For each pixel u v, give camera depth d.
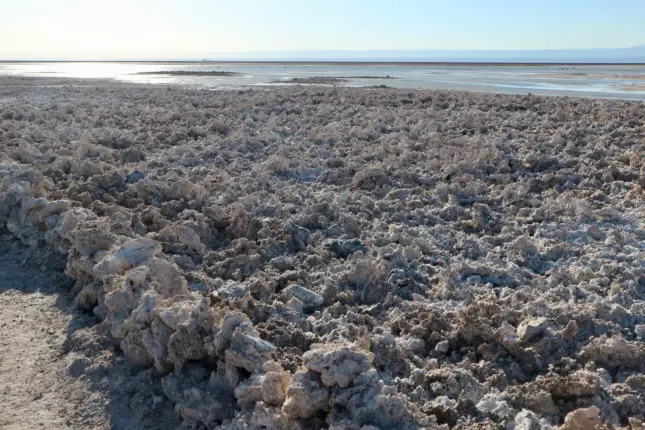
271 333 5.00
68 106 19.58
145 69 82.38
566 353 4.93
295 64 127.38
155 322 4.77
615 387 4.40
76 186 8.78
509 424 3.89
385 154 12.46
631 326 5.43
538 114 18.88
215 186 9.88
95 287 5.77
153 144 13.60
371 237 7.78
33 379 4.73
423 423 3.79
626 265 6.83
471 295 6.06
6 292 6.29
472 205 9.52
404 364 4.74
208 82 43.62
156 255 6.29
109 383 4.68
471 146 13.16
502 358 4.90
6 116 17.16
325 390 3.84
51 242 7.07
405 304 5.88
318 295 6.04
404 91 27.98
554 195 9.84
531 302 5.63
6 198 8.01
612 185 10.11
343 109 20.20
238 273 6.53
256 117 18.12
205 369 4.62
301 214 8.49
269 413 3.78
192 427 4.12
